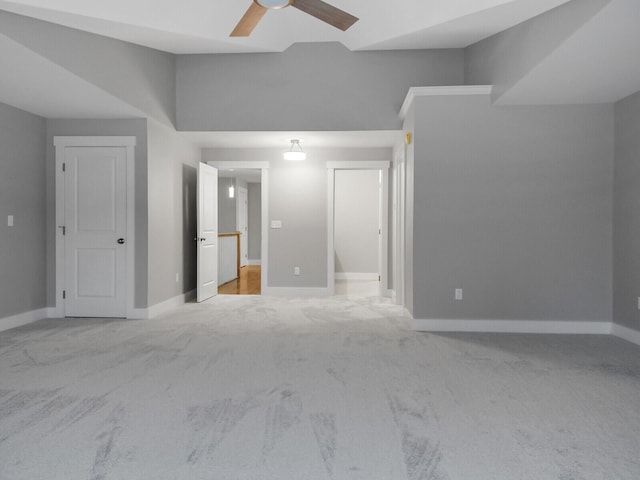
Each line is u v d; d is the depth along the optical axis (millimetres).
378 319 5086
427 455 2084
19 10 3004
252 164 6805
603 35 2873
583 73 3539
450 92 4438
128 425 2379
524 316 4461
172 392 2850
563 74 3564
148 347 3889
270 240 6867
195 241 6602
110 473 1920
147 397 2766
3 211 4477
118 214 5023
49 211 5078
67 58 3539
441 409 2604
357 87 5449
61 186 5047
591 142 4391
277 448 2143
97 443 2182
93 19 3406
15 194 4621
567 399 2762
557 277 4441
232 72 5508
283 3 3057
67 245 5070
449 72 5305
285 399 2744
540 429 2354
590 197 4406
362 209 9383
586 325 4426
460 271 4484
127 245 5027
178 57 5527
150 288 5105
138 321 4922
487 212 4461
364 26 4621
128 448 2135
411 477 1900
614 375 3203
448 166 4469
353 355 3672
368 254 9383
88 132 5020
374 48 5234
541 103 4359
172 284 5762
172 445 2166
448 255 4488
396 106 5418
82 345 3945
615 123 4348
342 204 9406
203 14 3904
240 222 11555
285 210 6832
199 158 6742
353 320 5031
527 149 4426
